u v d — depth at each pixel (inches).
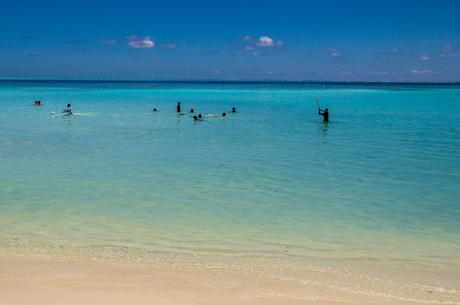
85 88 5359.3
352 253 389.4
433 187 624.4
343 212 505.4
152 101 2847.0
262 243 410.3
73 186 608.7
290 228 450.9
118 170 722.8
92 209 503.5
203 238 420.5
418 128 1413.6
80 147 971.3
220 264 362.3
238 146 1014.4
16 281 319.3
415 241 418.9
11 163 773.3
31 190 582.9
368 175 701.9
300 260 373.1
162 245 401.7
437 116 1861.5
